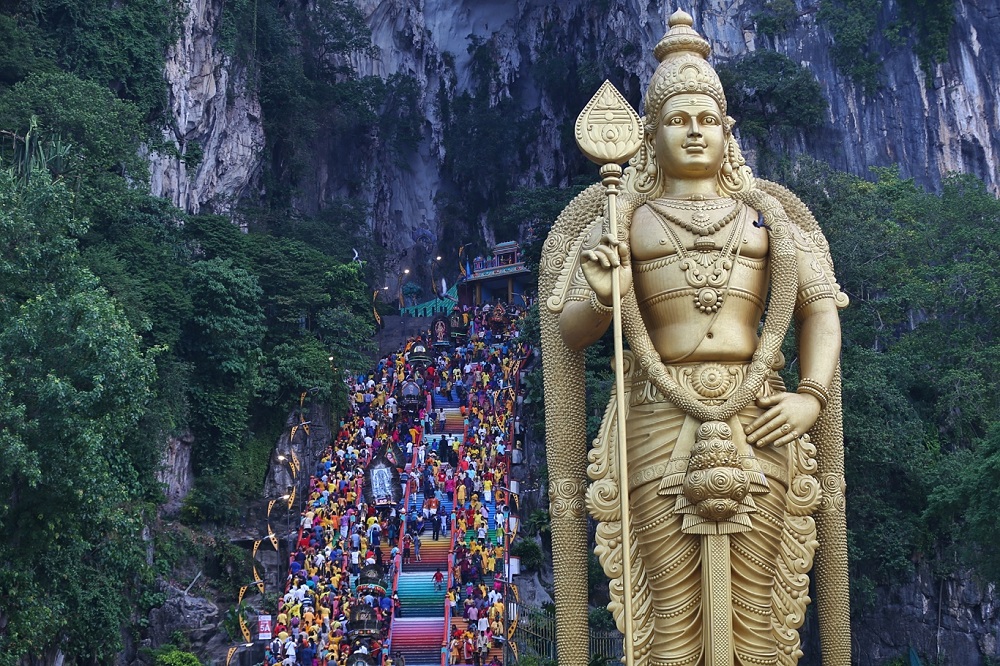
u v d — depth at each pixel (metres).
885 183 53.00
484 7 88.69
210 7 63.62
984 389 38.81
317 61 78.50
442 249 84.69
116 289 43.06
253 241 56.41
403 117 84.31
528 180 83.12
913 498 36.94
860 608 35.56
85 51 52.91
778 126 60.09
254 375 48.94
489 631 34.59
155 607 39.19
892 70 60.19
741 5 63.84
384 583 37.91
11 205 28.44
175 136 59.38
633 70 71.44
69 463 25.61
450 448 46.88
